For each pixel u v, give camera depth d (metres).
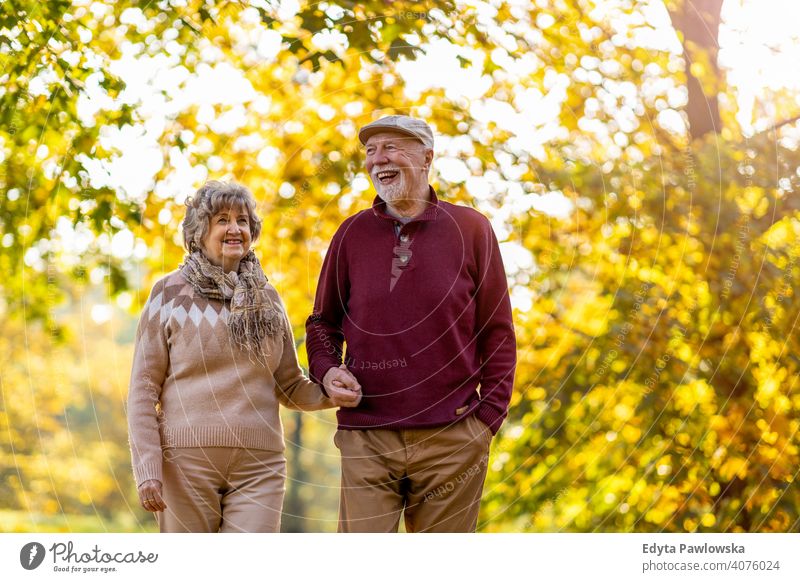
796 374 5.38
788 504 5.38
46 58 4.86
